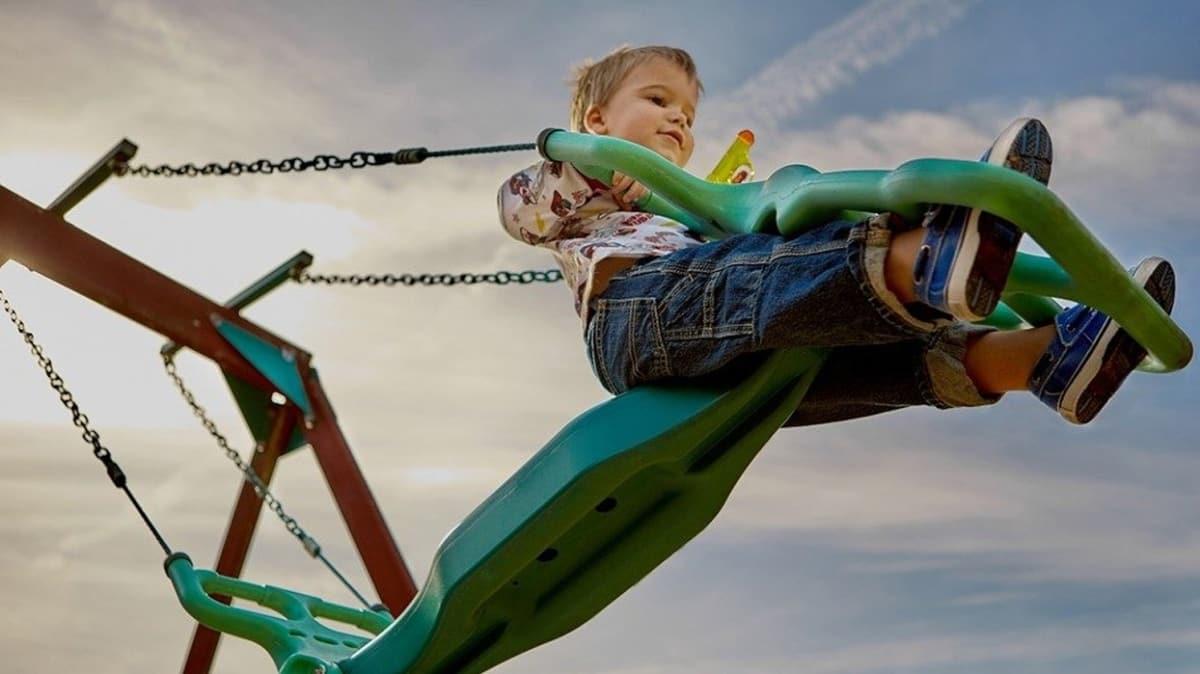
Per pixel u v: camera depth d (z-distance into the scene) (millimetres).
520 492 2098
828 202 1741
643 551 2215
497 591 2230
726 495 2158
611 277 2039
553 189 2217
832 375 2078
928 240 1610
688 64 2430
